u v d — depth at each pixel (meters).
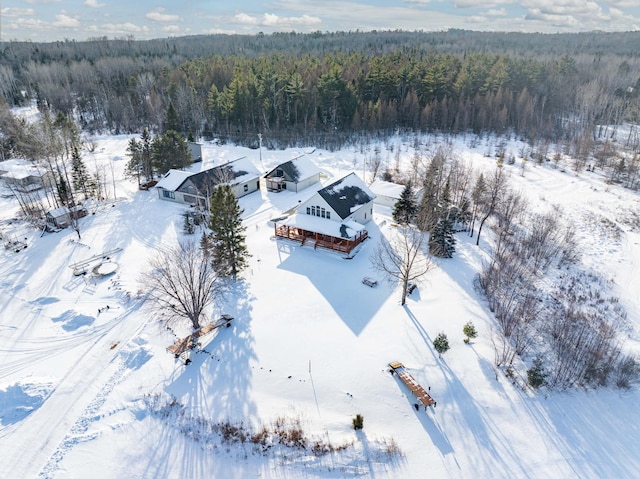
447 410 24.83
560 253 45.47
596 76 118.12
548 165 74.81
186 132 94.12
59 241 45.09
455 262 41.62
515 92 104.06
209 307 33.78
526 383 26.77
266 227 48.91
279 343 29.83
